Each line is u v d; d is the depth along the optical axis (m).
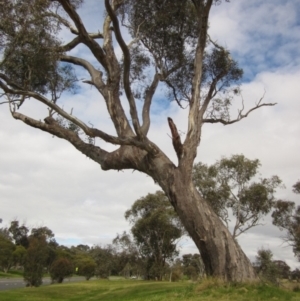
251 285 10.17
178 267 48.50
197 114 12.57
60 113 11.54
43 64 12.58
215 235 10.94
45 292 27.42
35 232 55.97
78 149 13.86
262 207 29.38
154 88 14.48
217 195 29.19
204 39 13.14
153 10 14.31
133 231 44.22
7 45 11.74
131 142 11.51
